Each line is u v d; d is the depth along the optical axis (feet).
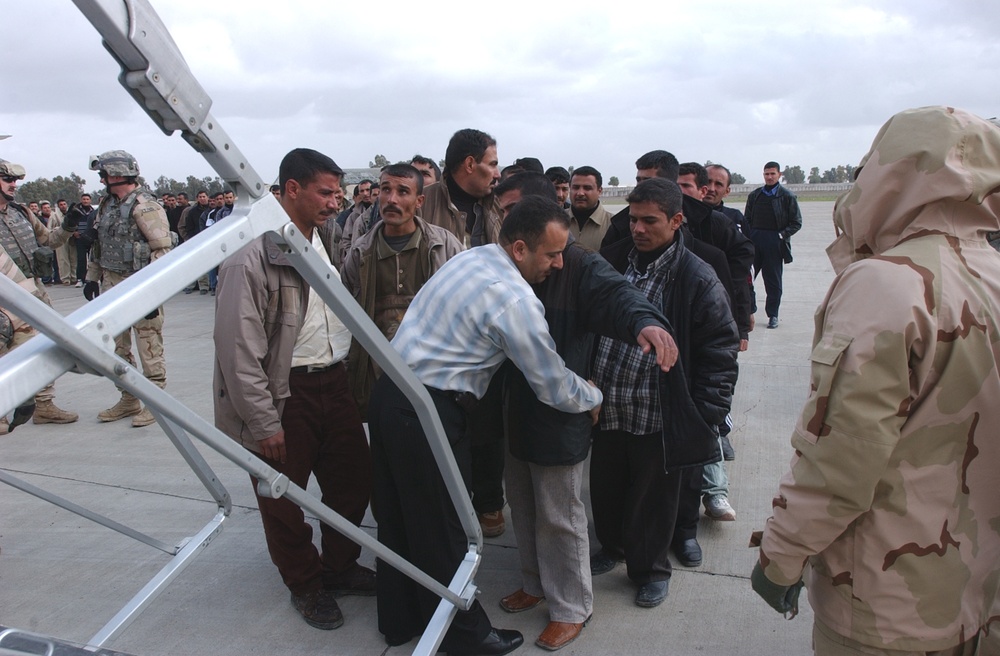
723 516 11.11
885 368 4.13
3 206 15.89
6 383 2.79
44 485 13.20
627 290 7.72
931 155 4.35
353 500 9.41
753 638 8.42
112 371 3.20
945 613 4.45
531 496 8.80
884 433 4.15
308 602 8.96
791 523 4.55
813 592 4.90
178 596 9.66
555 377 7.34
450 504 7.56
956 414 4.27
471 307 7.35
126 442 15.34
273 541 8.80
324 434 9.14
